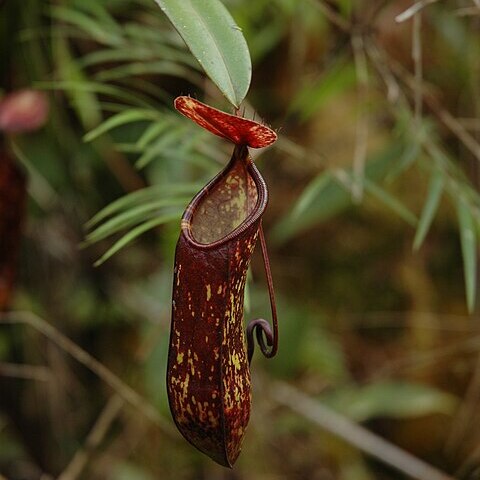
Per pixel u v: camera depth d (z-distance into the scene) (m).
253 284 1.63
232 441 0.93
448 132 1.48
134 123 1.30
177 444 1.63
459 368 1.61
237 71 0.89
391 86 1.18
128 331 1.62
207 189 0.92
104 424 1.24
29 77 1.26
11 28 1.24
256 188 0.92
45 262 1.47
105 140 1.31
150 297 1.52
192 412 0.93
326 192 1.33
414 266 1.75
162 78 1.37
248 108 1.23
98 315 1.53
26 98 1.14
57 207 1.42
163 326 1.30
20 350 1.49
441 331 1.71
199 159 1.12
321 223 1.77
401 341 1.72
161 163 1.26
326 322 1.73
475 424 1.63
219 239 0.92
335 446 1.68
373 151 1.71
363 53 1.20
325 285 1.75
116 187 1.39
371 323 1.72
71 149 1.33
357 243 1.77
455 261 1.74
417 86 1.14
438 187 1.12
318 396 1.63
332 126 1.75
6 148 1.13
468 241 1.09
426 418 1.69
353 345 1.73
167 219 1.01
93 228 1.44
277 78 1.65
